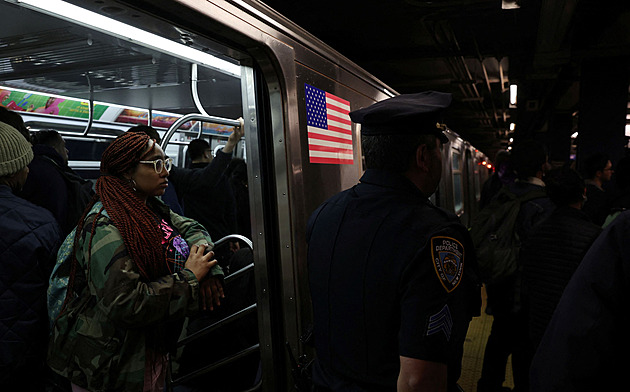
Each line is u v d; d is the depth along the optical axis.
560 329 1.04
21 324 1.66
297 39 2.26
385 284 1.14
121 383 1.57
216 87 4.63
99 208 1.64
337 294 1.23
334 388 1.23
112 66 3.69
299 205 2.17
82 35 2.91
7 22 2.69
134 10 1.49
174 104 5.53
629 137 8.45
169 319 1.59
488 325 4.81
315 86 2.44
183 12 1.56
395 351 1.15
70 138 4.94
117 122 5.38
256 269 2.18
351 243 1.23
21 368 1.68
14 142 1.78
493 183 4.92
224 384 2.59
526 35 8.27
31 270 1.69
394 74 10.67
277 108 2.12
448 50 7.89
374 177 1.30
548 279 2.27
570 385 1.01
